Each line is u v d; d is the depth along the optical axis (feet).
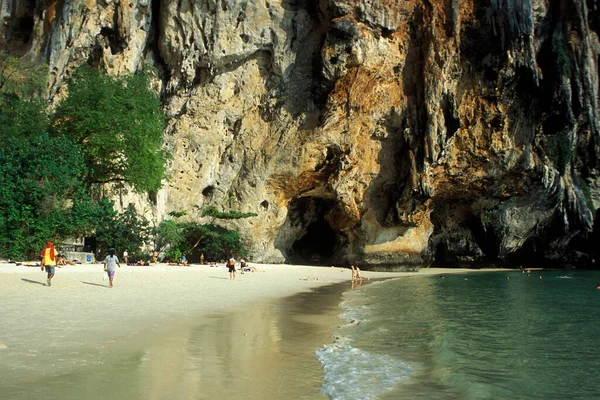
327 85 121.39
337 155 120.16
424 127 119.14
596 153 144.25
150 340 28.07
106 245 92.07
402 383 22.38
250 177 121.08
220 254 116.47
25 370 20.72
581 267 148.15
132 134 91.76
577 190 137.59
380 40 120.57
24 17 117.39
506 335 35.63
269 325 36.58
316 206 135.85
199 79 121.90
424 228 129.18
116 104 92.58
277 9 122.42
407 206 120.78
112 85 94.68
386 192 125.49
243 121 123.65
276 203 123.03
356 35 117.08
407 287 78.59
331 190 123.03
